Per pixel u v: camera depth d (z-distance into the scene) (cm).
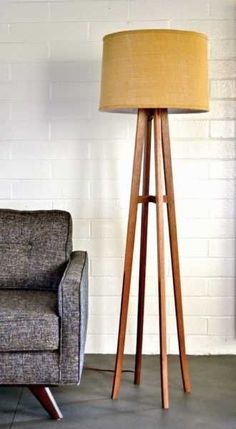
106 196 329
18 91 325
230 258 330
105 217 330
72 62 323
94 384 290
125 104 248
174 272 275
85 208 330
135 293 332
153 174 324
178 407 263
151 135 295
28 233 300
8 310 243
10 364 239
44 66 323
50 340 238
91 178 329
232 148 324
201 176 326
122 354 275
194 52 250
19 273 293
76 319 240
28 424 245
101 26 320
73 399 272
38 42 322
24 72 324
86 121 326
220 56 319
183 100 247
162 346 263
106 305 333
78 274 251
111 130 326
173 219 271
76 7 320
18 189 330
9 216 304
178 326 278
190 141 324
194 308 333
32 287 293
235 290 331
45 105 325
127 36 246
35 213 308
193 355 333
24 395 276
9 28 322
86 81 323
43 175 329
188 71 248
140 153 266
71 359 240
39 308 247
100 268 333
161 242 263
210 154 325
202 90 255
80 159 328
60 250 297
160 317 263
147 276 331
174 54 246
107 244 332
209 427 242
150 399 272
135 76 246
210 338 334
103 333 334
